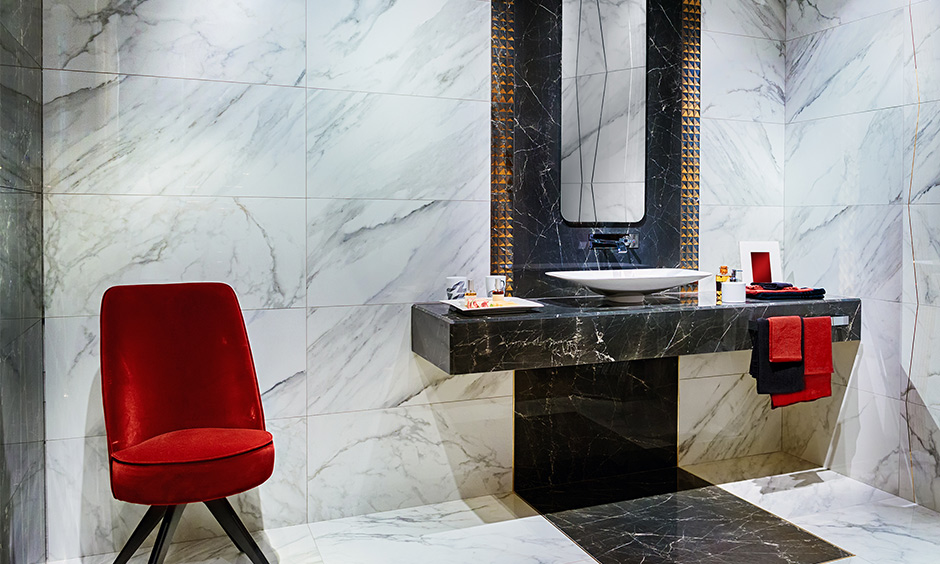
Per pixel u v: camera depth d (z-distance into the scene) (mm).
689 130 3527
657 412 3529
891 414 3203
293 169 2850
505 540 2744
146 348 2496
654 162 3475
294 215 2863
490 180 3174
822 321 3195
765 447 3812
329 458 2967
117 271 2648
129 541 2426
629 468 3500
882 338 3236
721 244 3635
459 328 2594
